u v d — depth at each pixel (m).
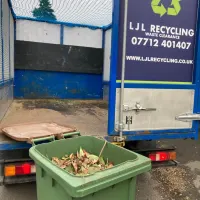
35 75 6.34
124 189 1.54
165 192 2.90
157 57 2.39
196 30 2.49
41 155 1.64
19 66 6.16
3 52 4.25
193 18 2.46
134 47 2.30
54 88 6.53
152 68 2.38
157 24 2.34
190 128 2.60
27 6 5.82
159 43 2.38
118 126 2.32
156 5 2.31
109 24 6.39
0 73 3.89
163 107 2.46
